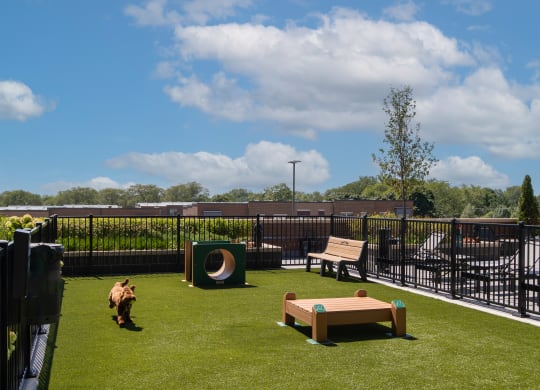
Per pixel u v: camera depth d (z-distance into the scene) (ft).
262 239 47.57
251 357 17.56
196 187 355.77
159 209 194.90
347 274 37.37
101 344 18.98
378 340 19.98
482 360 17.46
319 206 167.02
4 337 10.16
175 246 41.96
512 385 15.02
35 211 161.17
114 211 185.16
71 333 20.54
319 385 14.87
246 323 22.54
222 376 15.58
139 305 26.37
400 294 30.63
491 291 33.24
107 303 26.58
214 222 50.42
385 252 38.06
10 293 10.74
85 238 38.45
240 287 32.45
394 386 14.85
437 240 36.68
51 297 11.69
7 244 10.16
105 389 14.40
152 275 37.78
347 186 365.61
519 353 18.31
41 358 15.99
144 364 16.66
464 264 31.94
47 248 11.66
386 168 81.66
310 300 22.59
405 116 80.84
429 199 215.51
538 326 22.48
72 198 327.88
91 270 37.96
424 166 80.79
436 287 31.48
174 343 19.22
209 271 40.70
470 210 279.49
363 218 39.60
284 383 15.01
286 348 18.72
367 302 22.11
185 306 26.17
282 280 35.73
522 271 24.63
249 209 162.40
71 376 15.46
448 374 15.96
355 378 15.51
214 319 23.26
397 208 148.25
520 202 78.79
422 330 21.70
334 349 18.67
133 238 43.55
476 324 22.81
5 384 10.21
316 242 53.01
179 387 14.61
